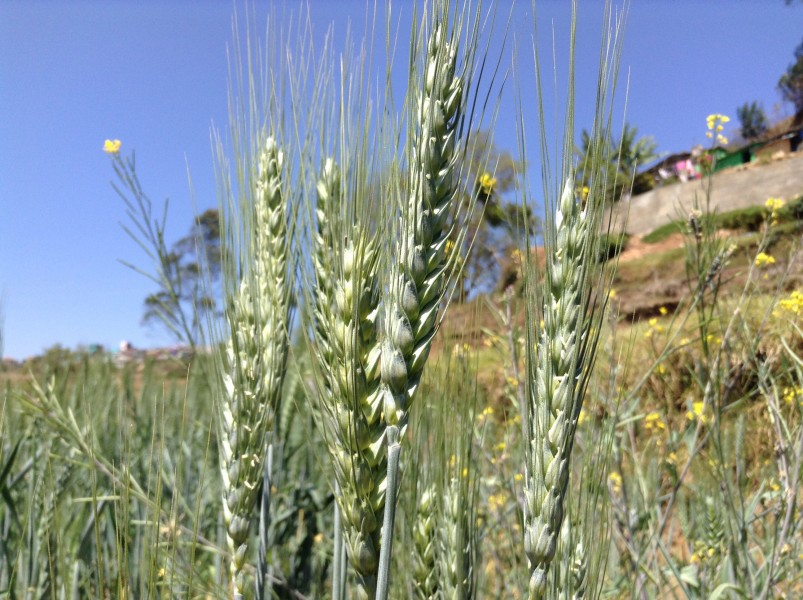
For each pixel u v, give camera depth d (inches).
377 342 6.7
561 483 5.8
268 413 9.3
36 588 9.7
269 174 10.1
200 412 18.3
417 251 6.1
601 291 6.0
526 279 6.1
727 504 11.8
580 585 6.7
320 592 14.6
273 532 14.7
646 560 13.1
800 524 11.5
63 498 12.5
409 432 9.4
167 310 11.0
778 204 14.3
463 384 8.3
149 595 6.0
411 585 8.8
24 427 14.9
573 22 5.9
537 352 6.2
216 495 15.8
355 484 6.2
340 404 6.6
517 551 11.1
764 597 10.4
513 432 13.8
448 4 6.3
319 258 8.1
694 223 12.8
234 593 9.0
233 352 9.1
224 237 9.4
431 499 8.9
